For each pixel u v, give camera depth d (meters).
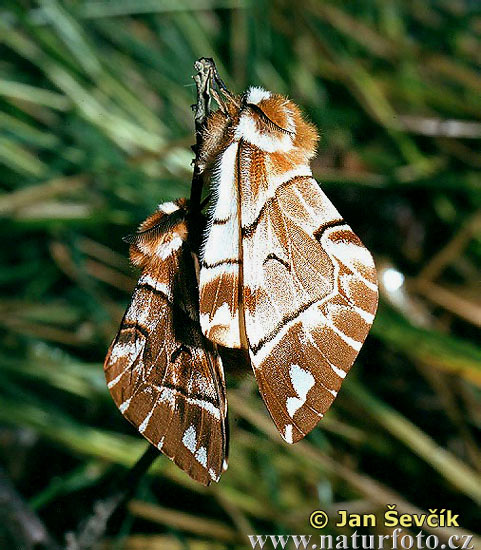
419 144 0.40
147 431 0.23
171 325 0.23
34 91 0.37
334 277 0.22
